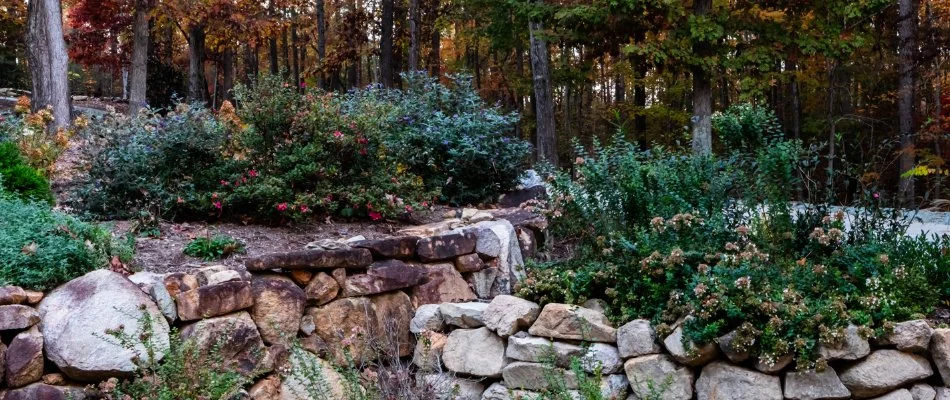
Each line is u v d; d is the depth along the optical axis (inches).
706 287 140.6
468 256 197.2
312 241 200.2
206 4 613.6
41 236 151.3
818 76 655.8
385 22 711.1
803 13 390.9
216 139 220.4
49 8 417.7
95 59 797.9
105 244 160.6
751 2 379.9
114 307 134.6
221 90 1081.4
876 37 461.7
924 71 624.1
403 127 279.9
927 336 135.0
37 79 420.5
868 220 177.9
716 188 176.6
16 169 190.9
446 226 221.8
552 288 167.9
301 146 223.6
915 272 155.1
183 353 131.5
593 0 381.7
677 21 384.2
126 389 127.4
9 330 129.0
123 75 1067.9
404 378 159.0
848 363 136.5
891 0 372.5
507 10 531.5
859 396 135.6
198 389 126.9
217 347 135.4
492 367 163.3
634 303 160.6
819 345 135.2
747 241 159.6
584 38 397.1
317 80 956.6
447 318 175.3
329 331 165.8
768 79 391.5
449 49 991.6
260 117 220.5
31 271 138.7
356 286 171.5
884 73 654.5
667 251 160.2
